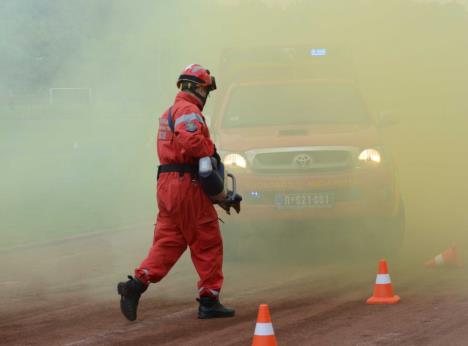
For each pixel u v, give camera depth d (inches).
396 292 495.5
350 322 418.9
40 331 421.4
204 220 437.1
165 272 440.5
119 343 392.5
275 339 362.9
